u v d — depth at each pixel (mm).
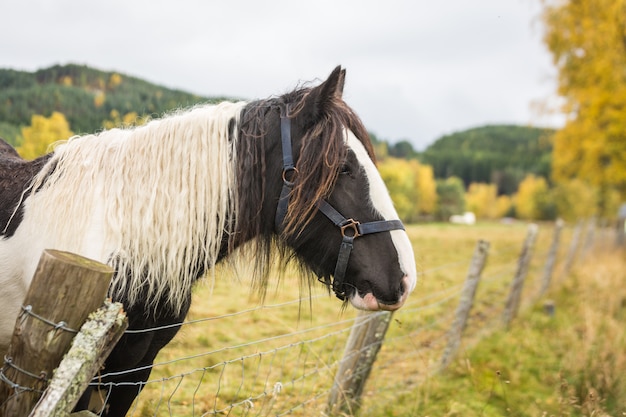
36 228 1987
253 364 4316
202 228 2043
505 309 6504
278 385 2672
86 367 1395
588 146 17453
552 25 17422
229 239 2109
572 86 17625
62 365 1373
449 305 7359
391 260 2021
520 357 5133
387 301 2010
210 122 2100
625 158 17109
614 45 16125
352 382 3428
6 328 2061
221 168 2062
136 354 2049
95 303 1458
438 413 3869
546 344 5699
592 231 13922
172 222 1998
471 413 3887
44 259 1410
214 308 5906
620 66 16156
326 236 2074
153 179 2012
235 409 3377
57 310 1415
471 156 117188
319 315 6137
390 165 40750
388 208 2062
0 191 2119
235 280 2312
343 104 2154
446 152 118438
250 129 2109
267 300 6391
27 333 1426
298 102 2127
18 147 3896
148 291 1989
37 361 1438
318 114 2070
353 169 2033
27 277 1972
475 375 4586
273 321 5684
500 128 168875
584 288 8664
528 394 4328
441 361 4785
